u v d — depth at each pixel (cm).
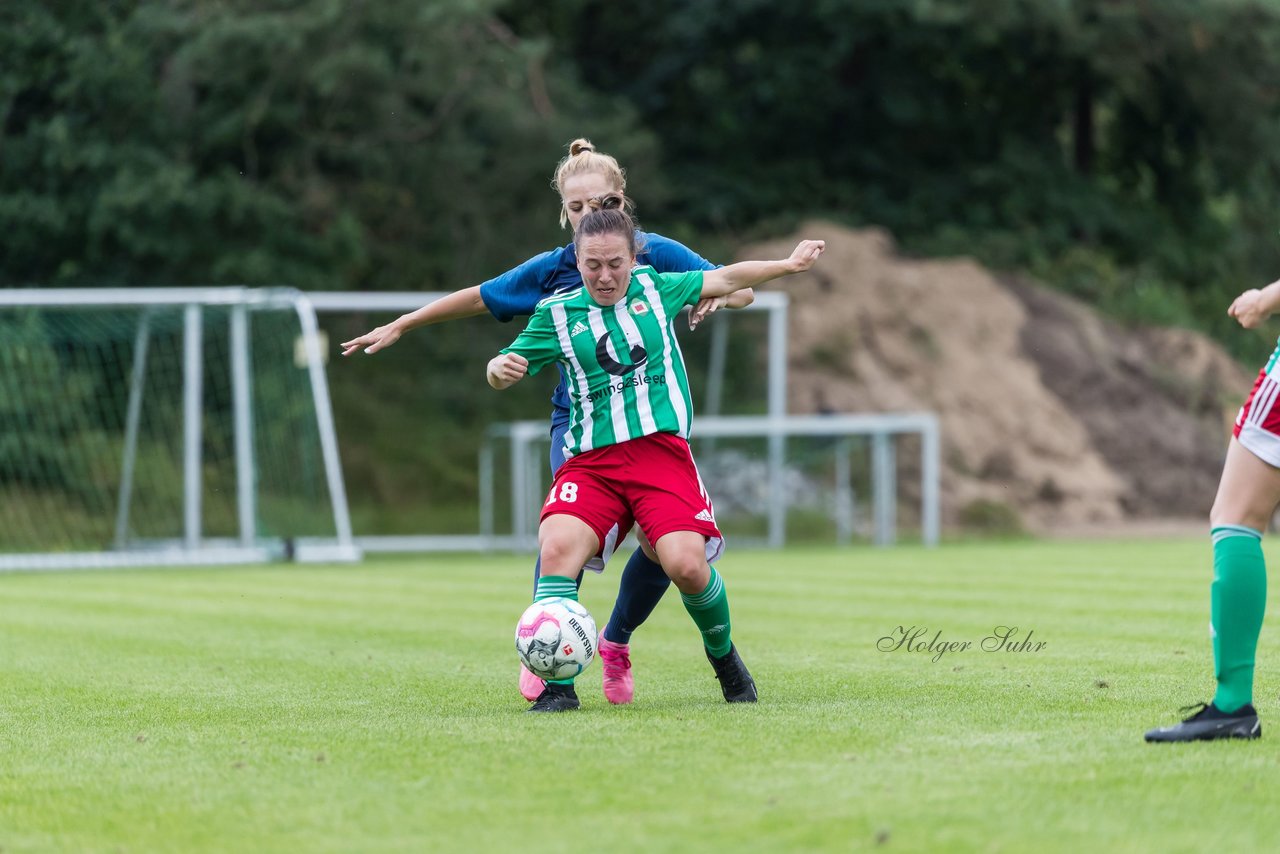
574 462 1762
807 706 1706
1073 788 1205
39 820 1199
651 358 1728
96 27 8156
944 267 10069
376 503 8400
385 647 2605
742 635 2670
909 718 1585
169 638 2802
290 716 1734
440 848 1062
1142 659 2194
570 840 1070
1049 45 10950
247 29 8006
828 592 3694
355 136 9125
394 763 1370
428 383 9038
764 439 8081
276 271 8575
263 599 3809
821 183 11444
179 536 7156
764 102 11456
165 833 1140
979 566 4756
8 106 8094
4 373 7131
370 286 9531
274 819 1166
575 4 11081
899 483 8844
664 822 1113
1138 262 11575
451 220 9606
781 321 7294
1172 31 10881
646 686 1989
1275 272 12300
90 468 7200
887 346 9506
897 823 1097
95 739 1597
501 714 1700
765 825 1098
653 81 11481
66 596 3962
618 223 1688
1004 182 11350
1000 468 9175
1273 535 6956
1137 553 5550
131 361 7731
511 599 3772
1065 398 9681
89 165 8025
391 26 8669
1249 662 1423
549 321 1731
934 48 11206
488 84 9275
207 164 8775
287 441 6831
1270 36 11006
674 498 1716
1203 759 1322
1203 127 11650
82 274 8531
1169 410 9869
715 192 11181
